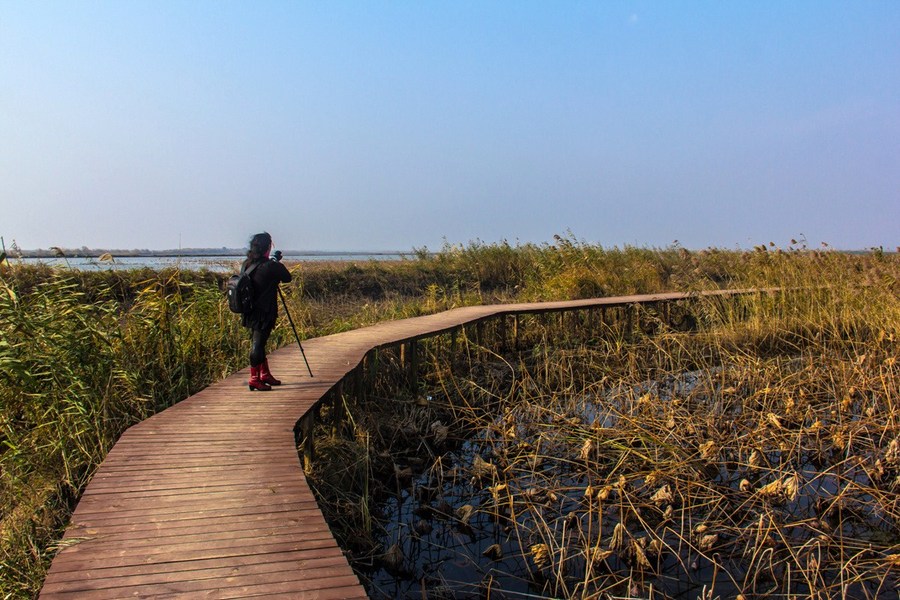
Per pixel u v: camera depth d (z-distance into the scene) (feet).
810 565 14.21
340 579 10.46
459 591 14.24
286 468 15.28
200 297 29.48
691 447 20.88
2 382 19.62
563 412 25.63
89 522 12.34
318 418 24.84
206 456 16.01
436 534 16.98
